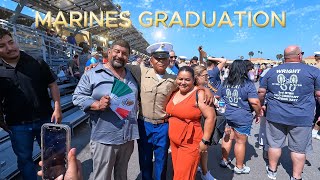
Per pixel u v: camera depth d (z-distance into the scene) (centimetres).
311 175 350
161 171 284
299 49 302
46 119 258
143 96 271
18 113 235
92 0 1117
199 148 239
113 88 220
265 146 403
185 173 241
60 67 967
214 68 461
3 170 296
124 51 223
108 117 225
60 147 125
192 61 647
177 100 252
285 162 396
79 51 1221
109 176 238
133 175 347
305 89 292
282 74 304
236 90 327
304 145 307
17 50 227
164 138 277
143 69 277
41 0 1003
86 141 473
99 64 237
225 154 370
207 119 233
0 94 230
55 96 262
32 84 237
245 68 327
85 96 227
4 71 224
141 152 288
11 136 242
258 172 360
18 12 904
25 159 243
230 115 338
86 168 354
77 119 529
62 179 116
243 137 339
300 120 299
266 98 336
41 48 877
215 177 344
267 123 335
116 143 229
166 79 267
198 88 245
